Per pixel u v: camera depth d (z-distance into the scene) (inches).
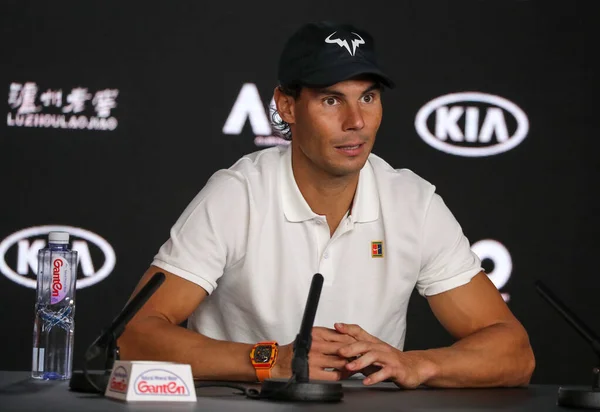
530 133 518.9
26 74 510.6
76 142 511.8
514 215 518.0
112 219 512.1
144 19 512.1
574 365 515.2
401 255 311.6
